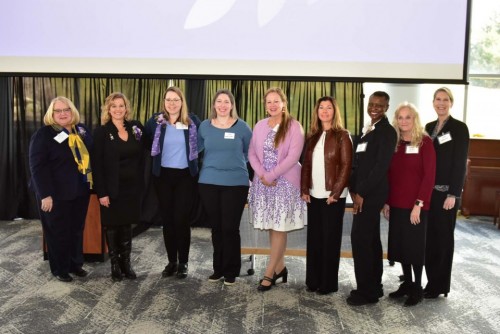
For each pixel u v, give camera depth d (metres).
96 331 2.41
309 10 3.71
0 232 4.42
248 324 2.52
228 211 3.01
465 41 3.66
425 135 2.71
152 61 3.84
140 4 3.79
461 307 2.77
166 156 3.07
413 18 3.67
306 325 2.51
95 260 3.57
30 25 3.87
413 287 2.77
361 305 2.78
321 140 2.87
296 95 4.75
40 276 3.22
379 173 2.62
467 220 5.14
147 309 2.70
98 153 2.99
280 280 3.20
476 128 5.70
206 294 2.93
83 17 3.83
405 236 2.72
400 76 3.73
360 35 3.71
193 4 3.77
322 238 2.90
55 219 3.01
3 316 2.58
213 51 3.81
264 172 2.91
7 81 4.80
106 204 3.03
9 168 4.88
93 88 4.82
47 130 2.96
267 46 3.78
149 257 3.71
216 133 3.00
